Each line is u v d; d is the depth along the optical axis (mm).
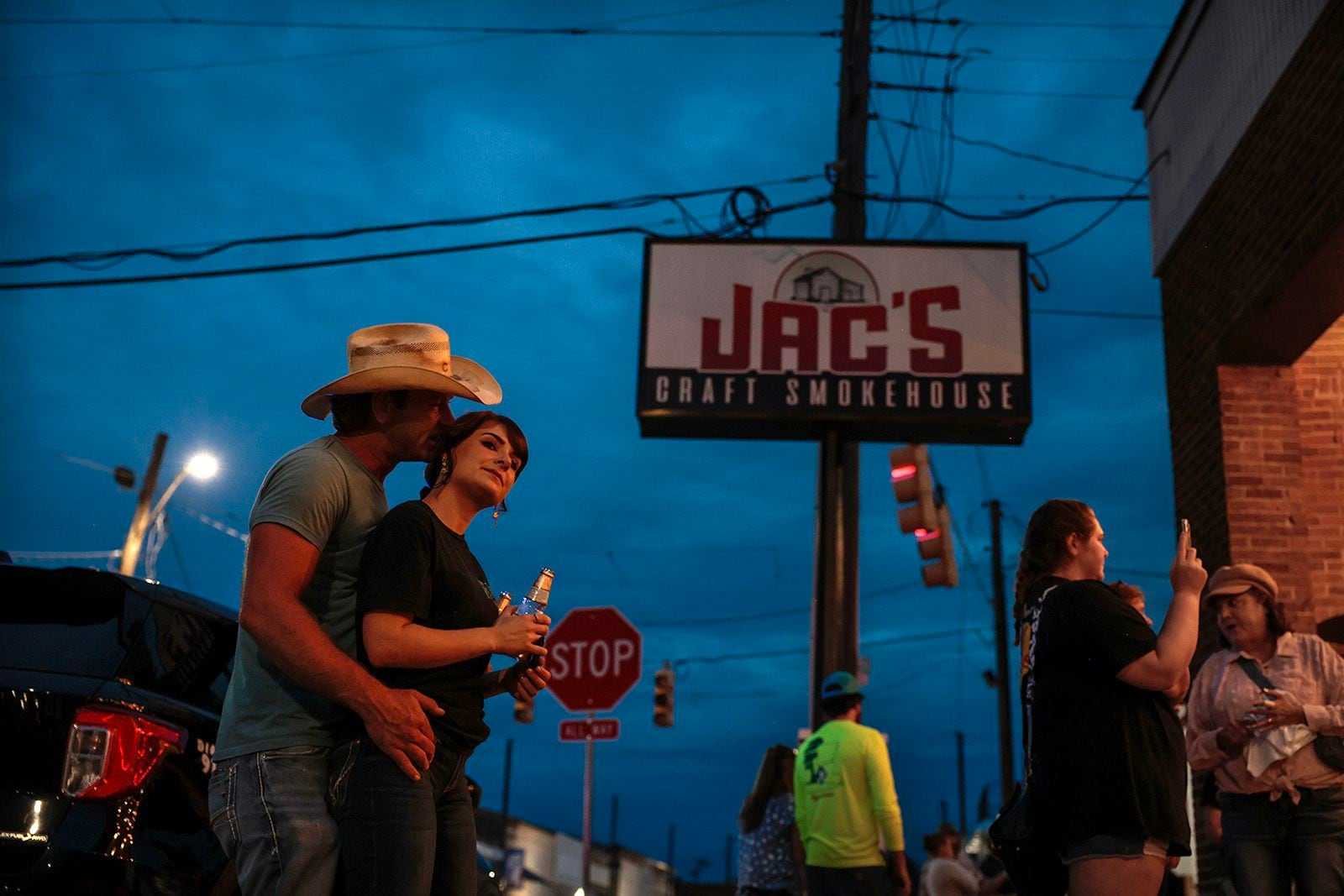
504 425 4129
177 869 4809
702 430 16062
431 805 3674
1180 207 11148
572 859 62375
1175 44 11367
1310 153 8609
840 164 16750
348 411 4074
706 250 16109
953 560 15945
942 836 13531
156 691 5168
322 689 3574
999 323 15914
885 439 16297
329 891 3668
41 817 4609
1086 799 4234
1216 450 10117
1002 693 34906
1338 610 9656
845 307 15977
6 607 5152
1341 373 10156
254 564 3678
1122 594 5051
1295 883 6098
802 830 8625
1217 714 6395
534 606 4023
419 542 3783
